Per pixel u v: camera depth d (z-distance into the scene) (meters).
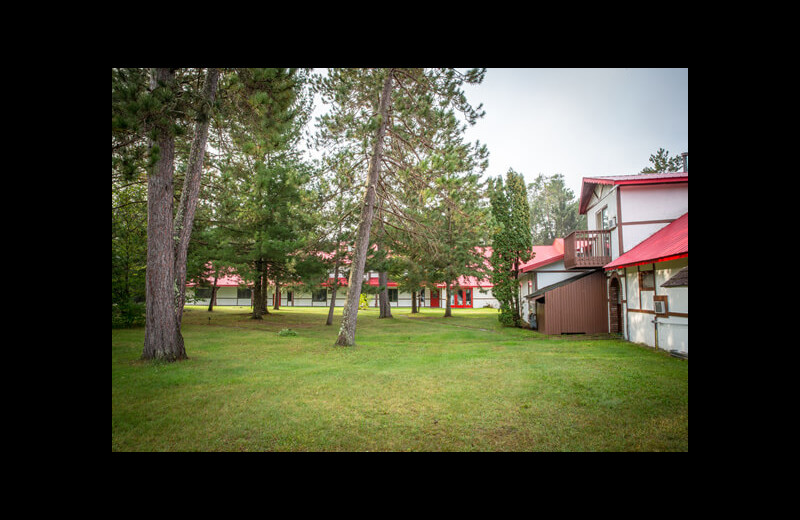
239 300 40.88
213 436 4.40
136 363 8.56
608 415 4.93
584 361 8.82
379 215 14.66
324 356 10.06
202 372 7.77
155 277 8.95
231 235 20.25
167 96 6.63
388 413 5.18
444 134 12.48
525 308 22.45
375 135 12.33
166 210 8.95
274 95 8.09
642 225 13.12
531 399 5.73
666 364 8.32
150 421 4.87
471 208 12.90
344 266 21.61
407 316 28.41
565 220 52.16
